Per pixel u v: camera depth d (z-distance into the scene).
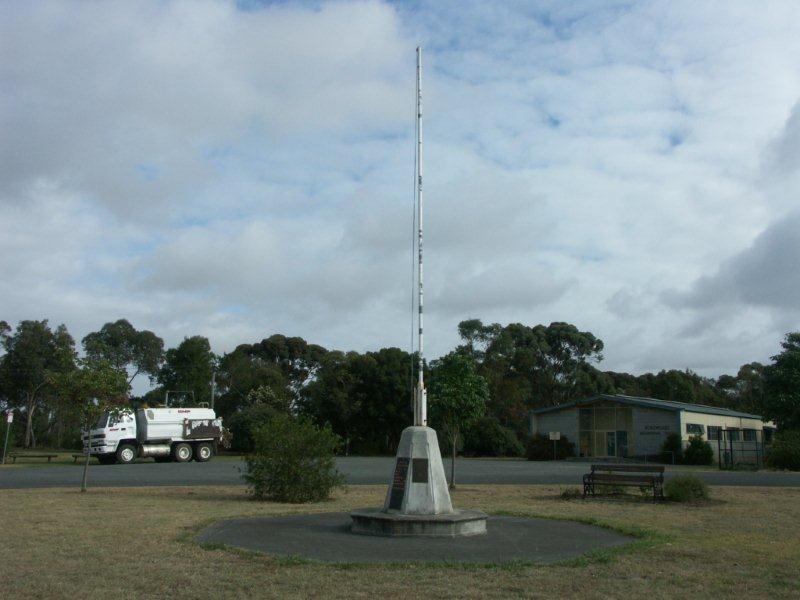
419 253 13.41
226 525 12.28
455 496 19.12
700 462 46.03
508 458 56.06
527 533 11.69
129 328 85.31
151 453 40.25
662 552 9.92
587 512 15.06
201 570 8.43
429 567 8.72
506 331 85.00
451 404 21.39
